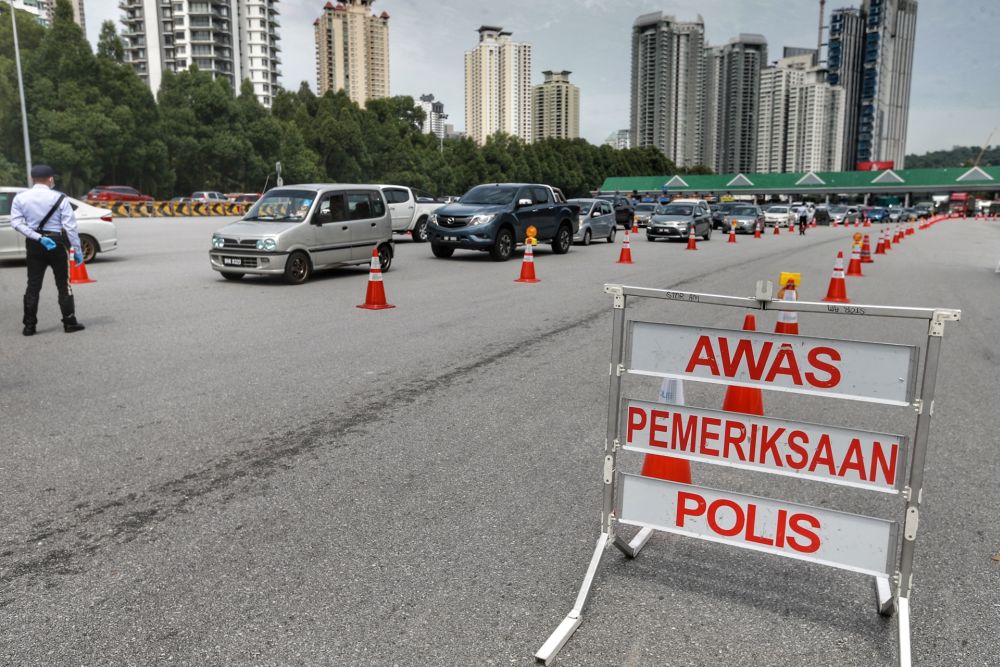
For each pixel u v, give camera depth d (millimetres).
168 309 10180
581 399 5945
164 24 129250
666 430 3029
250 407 5582
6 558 3268
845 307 2627
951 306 11969
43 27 58188
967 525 3732
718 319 9984
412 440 4891
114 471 4285
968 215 110438
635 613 2920
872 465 2697
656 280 14797
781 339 2781
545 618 2865
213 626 2781
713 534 2996
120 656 2600
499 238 17859
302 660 2590
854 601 3023
